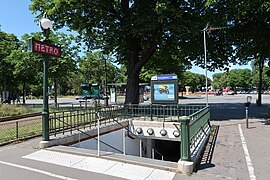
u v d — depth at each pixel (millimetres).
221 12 15406
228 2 14914
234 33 18203
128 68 19781
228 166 6297
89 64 47438
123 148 12570
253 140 9297
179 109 14289
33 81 33688
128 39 19359
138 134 13039
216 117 16562
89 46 21766
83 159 6809
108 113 13227
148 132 12781
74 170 5980
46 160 6785
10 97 34781
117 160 6609
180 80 52844
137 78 19578
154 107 14492
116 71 55094
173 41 17312
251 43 17828
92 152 7355
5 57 29125
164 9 14094
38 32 24656
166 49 18859
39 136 10383
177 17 15406
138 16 16031
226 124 13398
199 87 101688
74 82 72938
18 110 17531
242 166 6293
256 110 21078
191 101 37906
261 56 20469
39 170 6000
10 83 33656
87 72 49250
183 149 5953
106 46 20688
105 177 5527
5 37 31438
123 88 39031
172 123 12234
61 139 8703
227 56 20547
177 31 15586
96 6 17109
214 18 15523
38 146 8305
